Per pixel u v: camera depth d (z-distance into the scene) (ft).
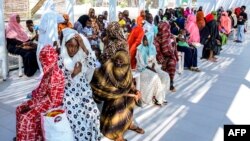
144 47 14.19
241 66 23.70
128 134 11.46
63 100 9.48
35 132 9.32
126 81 10.50
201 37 25.25
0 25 16.83
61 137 8.84
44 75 9.16
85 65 9.95
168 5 44.16
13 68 19.92
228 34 34.04
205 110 14.23
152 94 14.26
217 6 41.04
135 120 12.76
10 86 16.66
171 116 13.35
